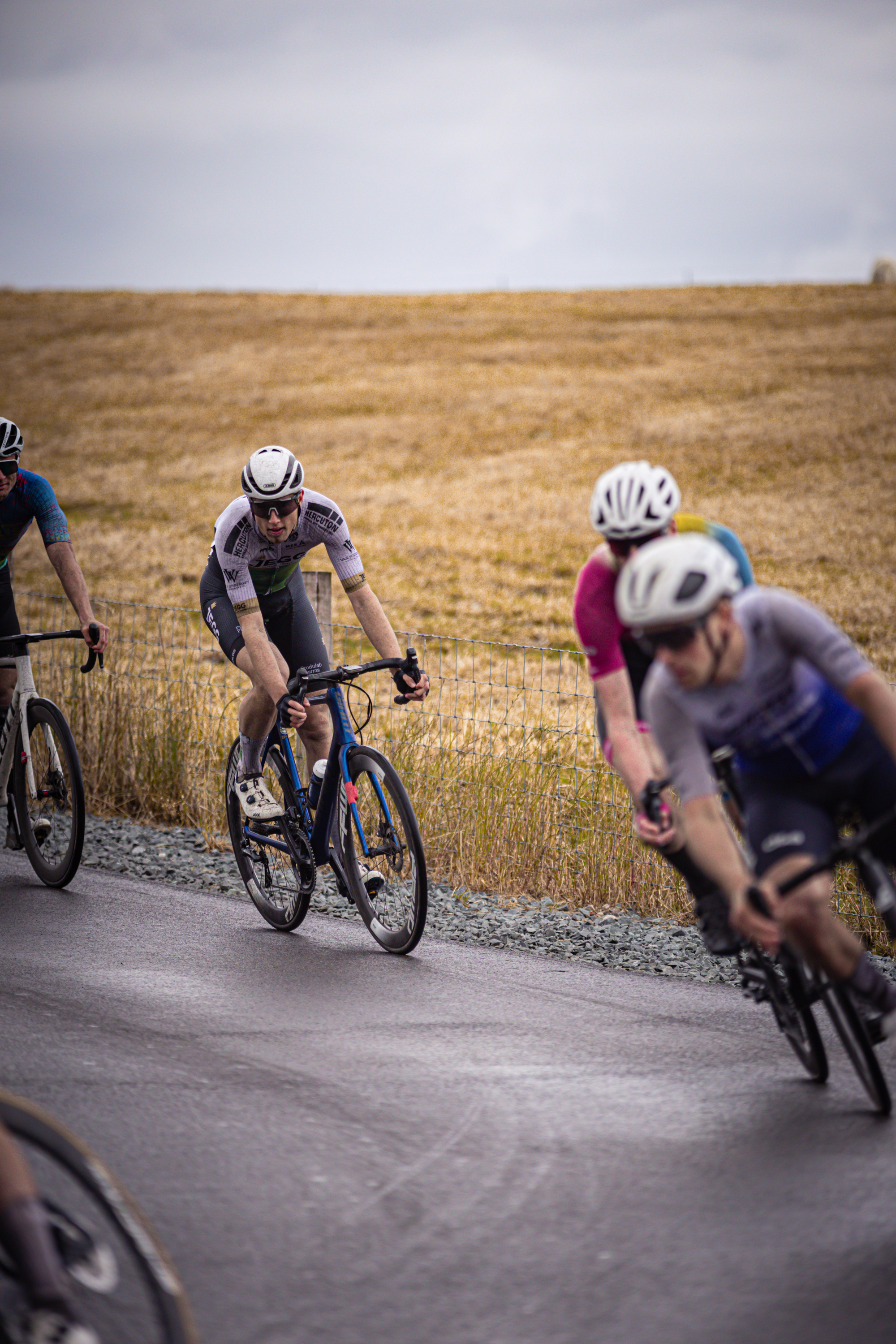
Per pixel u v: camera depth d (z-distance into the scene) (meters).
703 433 71.75
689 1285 6.88
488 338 104.31
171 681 21.31
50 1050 10.28
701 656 7.29
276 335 107.50
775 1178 8.18
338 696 13.58
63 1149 5.59
